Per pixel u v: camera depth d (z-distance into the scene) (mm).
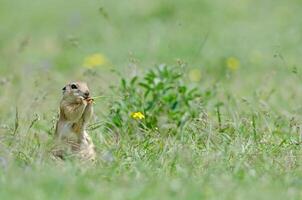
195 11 23797
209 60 19125
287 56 19266
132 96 13219
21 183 9422
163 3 24281
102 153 11312
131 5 24688
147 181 9844
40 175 9742
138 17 23797
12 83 16328
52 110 13391
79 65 19688
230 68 18375
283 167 10742
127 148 11719
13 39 22906
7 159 10594
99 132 12562
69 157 10906
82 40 21984
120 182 9742
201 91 14539
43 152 11055
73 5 26203
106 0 25203
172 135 12484
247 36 21234
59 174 9766
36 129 12828
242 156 11109
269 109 13633
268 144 11828
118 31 22359
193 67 18312
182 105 13258
